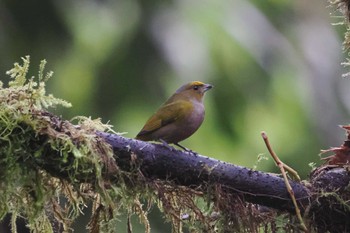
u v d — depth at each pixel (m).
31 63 12.57
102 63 12.82
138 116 12.75
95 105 12.86
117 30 12.75
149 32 12.59
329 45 14.06
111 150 4.86
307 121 13.39
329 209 5.38
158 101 12.59
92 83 12.83
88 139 4.77
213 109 12.31
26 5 12.53
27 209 4.91
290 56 13.27
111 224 5.15
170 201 5.16
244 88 12.37
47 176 4.88
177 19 12.59
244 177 5.20
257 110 12.58
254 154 12.95
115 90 12.80
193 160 5.10
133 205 5.20
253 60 12.48
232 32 12.41
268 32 13.23
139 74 12.66
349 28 6.22
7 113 4.61
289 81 13.23
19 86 4.80
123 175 4.94
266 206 5.31
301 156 13.41
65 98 12.76
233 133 12.55
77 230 11.86
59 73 12.76
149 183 5.04
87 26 12.78
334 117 13.58
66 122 4.81
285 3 14.01
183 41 12.41
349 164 5.54
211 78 12.20
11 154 4.63
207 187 5.14
